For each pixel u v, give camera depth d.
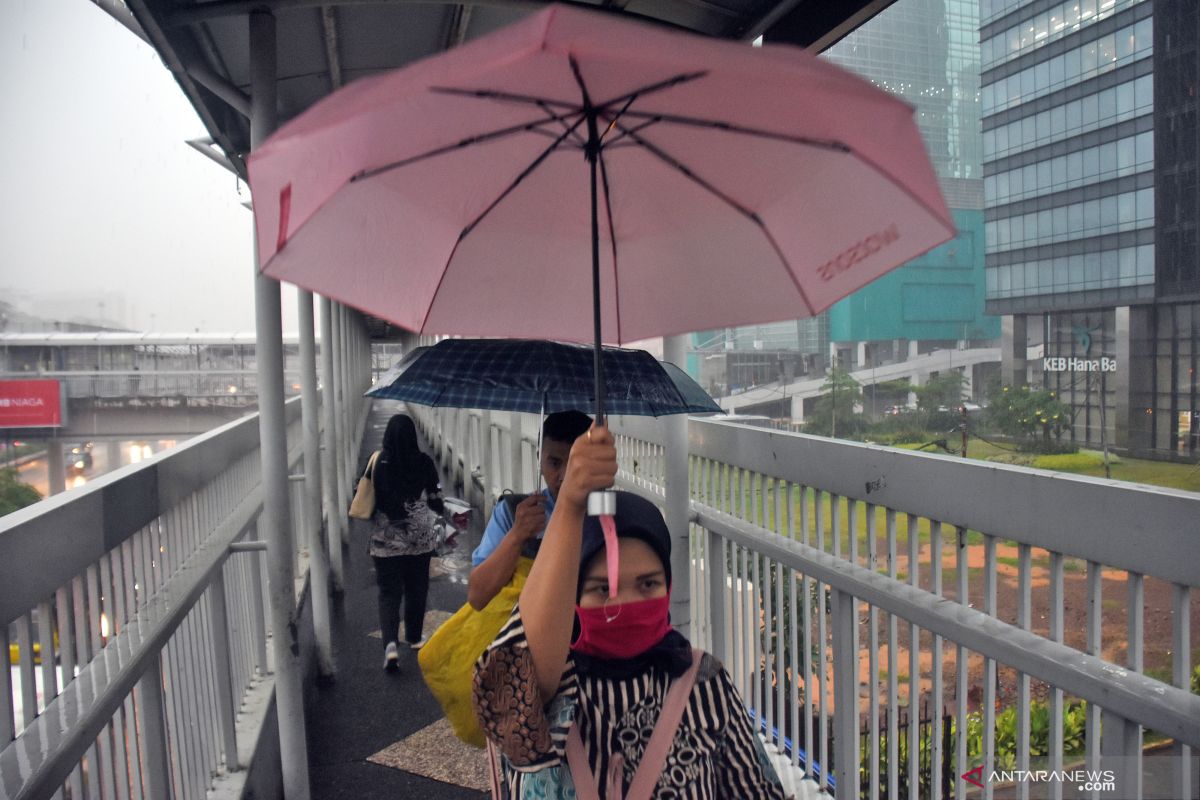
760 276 1.67
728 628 3.37
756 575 3.07
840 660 2.48
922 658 2.65
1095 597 1.62
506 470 8.58
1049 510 1.70
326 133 1.26
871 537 2.37
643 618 1.44
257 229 1.33
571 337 1.85
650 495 3.91
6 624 1.49
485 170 1.55
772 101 1.24
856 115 1.20
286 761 3.16
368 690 4.58
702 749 1.44
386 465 4.90
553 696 1.38
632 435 4.35
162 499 2.53
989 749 1.86
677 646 1.50
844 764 2.50
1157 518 1.46
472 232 1.69
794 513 2.83
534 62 1.19
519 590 2.18
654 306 1.80
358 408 16.39
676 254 1.72
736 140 1.43
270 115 2.75
